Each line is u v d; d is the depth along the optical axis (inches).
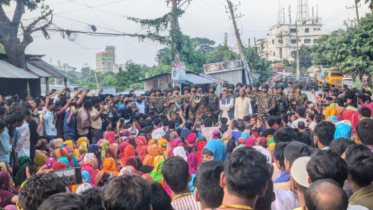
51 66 933.8
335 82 1365.7
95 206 100.5
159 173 201.9
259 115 440.5
